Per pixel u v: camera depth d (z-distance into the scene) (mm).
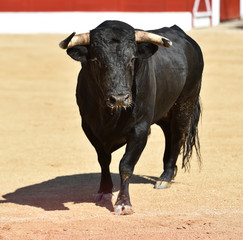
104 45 18578
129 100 18500
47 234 17719
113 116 19828
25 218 19844
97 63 18766
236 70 67500
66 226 18547
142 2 98125
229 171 26688
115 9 97562
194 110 25359
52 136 38062
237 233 17516
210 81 61875
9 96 55500
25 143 35812
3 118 45281
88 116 20719
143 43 19328
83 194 23250
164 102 22422
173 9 99062
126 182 20203
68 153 32594
